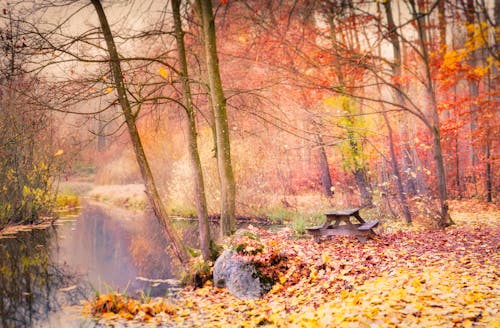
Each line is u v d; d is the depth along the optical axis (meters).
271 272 7.83
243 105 12.49
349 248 8.71
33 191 16.94
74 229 17.09
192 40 13.01
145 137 20.84
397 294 5.66
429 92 11.19
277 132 16.36
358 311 5.29
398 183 12.88
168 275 9.95
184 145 21.09
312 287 7.17
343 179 19.00
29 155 16.22
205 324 6.35
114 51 8.79
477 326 4.43
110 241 14.63
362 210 14.93
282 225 15.14
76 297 8.35
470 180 17.83
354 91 14.52
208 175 17.50
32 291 8.84
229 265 8.07
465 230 10.34
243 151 16.80
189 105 9.55
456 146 16.69
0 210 15.97
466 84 11.48
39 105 8.33
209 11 10.20
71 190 33.66
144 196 26.61
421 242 8.97
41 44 7.78
